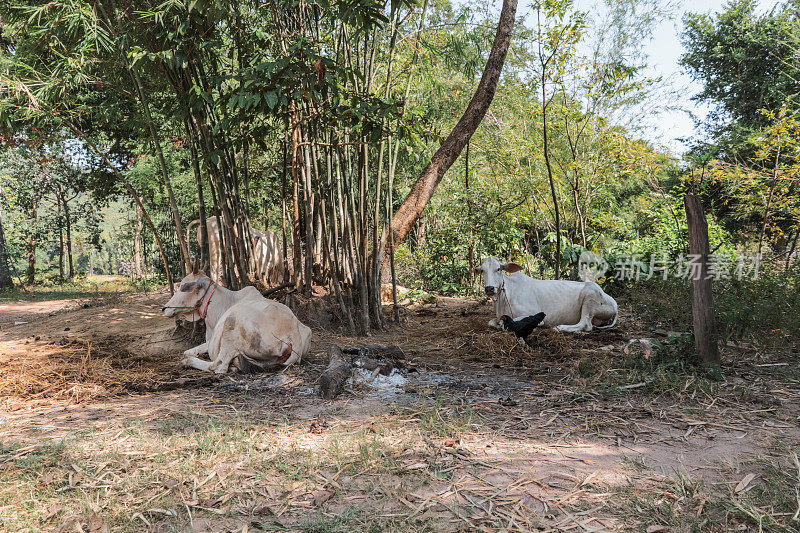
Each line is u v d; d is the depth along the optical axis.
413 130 7.51
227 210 6.93
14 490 2.83
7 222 26.59
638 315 8.31
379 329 7.75
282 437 3.62
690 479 3.02
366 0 5.51
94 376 5.22
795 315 6.86
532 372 5.41
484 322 7.61
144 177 19.69
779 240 15.90
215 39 6.32
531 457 3.32
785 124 12.12
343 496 2.83
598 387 4.77
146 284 22.94
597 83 12.16
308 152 7.45
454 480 3.01
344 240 7.72
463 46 9.20
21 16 6.68
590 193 13.23
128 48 6.25
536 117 12.64
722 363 5.48
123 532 2.49
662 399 4.46
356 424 3.88
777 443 3.53
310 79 5.85
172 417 4.06
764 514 2.61
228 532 2.49
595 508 2.70
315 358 5.82
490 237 12.18
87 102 10.69
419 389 4.77
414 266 13.30
